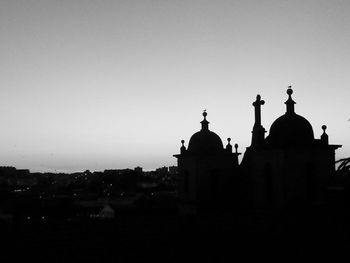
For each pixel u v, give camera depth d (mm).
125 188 140250
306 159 28766
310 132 29484
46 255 20344
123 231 23562
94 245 21750
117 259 21141
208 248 23297
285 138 28797
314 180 28938
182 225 25234
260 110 32781
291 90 30375
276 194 28953
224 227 25734
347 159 14711
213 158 34188
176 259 21984
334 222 21516
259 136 32125
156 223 25000
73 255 20734
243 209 31672
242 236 24688
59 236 21922
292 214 26281
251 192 32531
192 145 34844
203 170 33875
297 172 28484
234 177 34562
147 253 22031
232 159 34781
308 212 25547
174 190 116250
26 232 21828
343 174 14688
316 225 23531
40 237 21578
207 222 26156
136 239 23031
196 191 33594
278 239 24094
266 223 25984
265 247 23609
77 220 23859
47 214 56312
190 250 22891
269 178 29969
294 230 24359
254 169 31109
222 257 22656
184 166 35469
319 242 22344
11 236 21312
